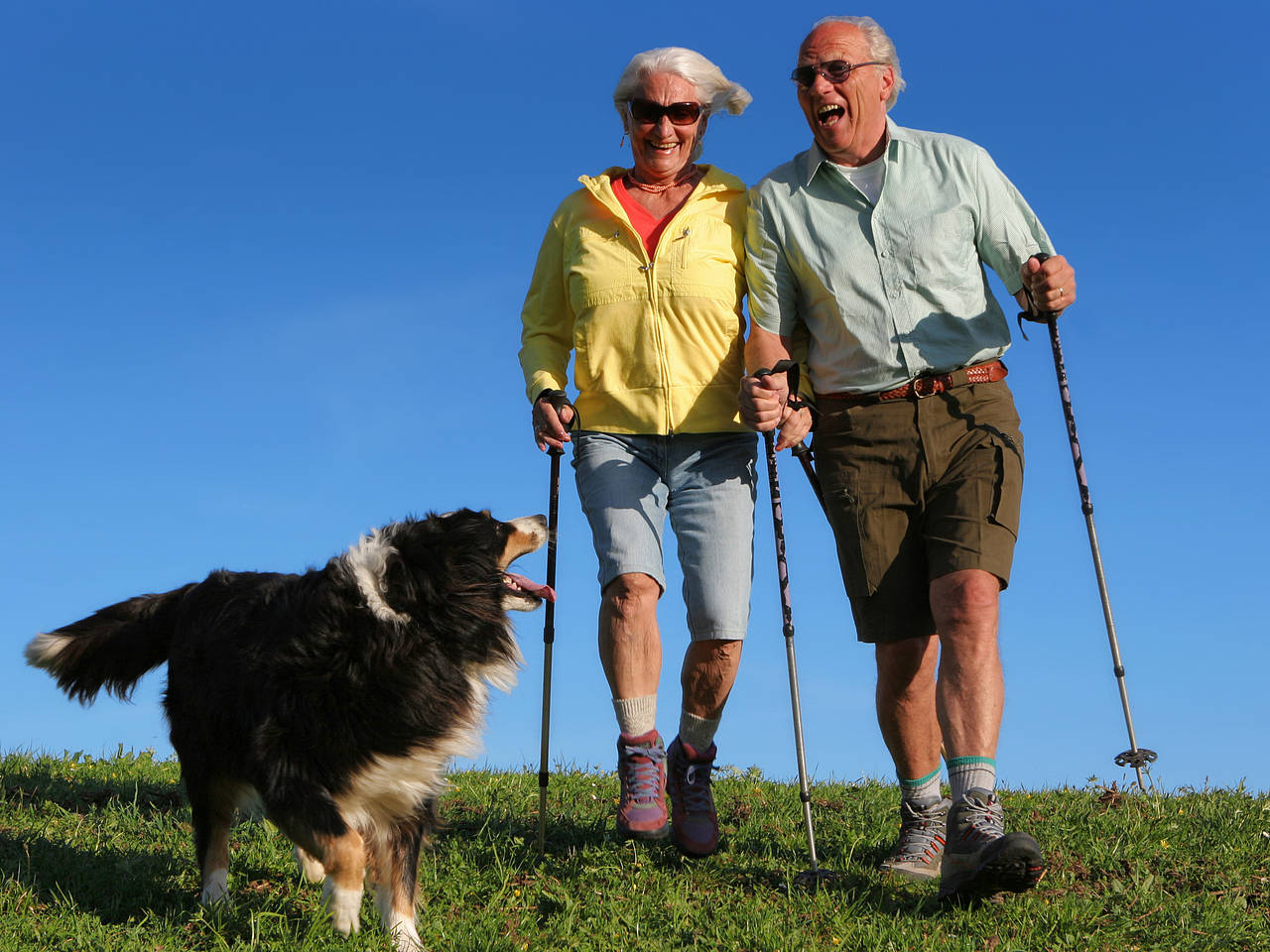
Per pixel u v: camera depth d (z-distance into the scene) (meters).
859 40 4.56
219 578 4.53
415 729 3.83
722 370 4.73
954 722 4.08
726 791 6.23
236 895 4.30
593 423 4.79
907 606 4.50
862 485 4.47
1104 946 3.94
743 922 4.09
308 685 3.76
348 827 3.76
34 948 3.65
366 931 3.82
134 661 4.72
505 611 4.18
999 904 4.20
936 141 4.55
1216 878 4.55
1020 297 4.61
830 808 5.89
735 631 4.60
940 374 4.43
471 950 3.82
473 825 5.46
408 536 3.98
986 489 4.29
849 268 4.50
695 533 4.66
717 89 4.96
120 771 6.53
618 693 4.64
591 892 4.39
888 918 4.08
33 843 4.81
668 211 4.87
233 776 4.07
